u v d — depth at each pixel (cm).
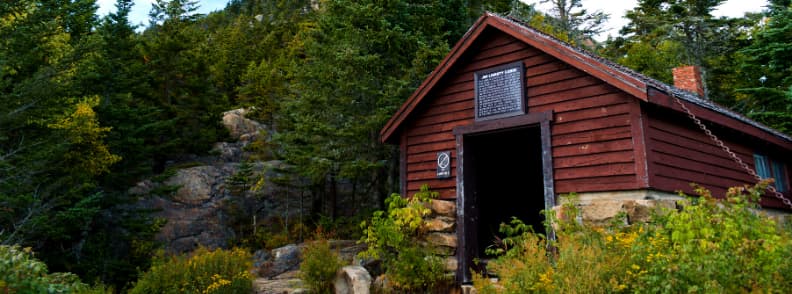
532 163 1372
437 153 1014
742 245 430
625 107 785
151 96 2469
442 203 959
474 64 1002
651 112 794
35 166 1434
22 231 1375
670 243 507
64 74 1595
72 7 1945
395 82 1587
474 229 955
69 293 575
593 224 736
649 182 736
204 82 2786
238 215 2184
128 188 1888
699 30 3009
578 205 759
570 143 838
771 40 1886
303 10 7694
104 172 1789
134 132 1898
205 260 1089
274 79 3181
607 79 779
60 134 1527
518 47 941
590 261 519
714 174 931
